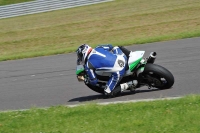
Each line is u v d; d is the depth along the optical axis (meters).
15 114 18.81
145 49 32.81
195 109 16.02
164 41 34.91
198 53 28.39
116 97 20.16
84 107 18.19
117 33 44.62
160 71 19.39
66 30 49.81
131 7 58.69
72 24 52.34
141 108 17.00
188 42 32.88
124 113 16.72
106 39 42.72
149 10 54.16
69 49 36.97
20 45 46.03
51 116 17.69
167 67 25.80
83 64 19.91
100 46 20.02
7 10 67.25
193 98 17.30
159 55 29.73
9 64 34.19
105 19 52.41
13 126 16.92
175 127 14.45
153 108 16.84
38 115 18.09
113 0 68.62
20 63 33.97
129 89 20.02
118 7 60.44
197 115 15.26
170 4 56.56
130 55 19.86
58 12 64.62
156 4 58.22
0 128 16.84
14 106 21.59
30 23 57.50
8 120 17.95
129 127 15.03
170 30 41.97
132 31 44.44
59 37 46.97
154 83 19.95
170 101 17.41
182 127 14.38
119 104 18.06
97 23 50.94
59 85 24.86
